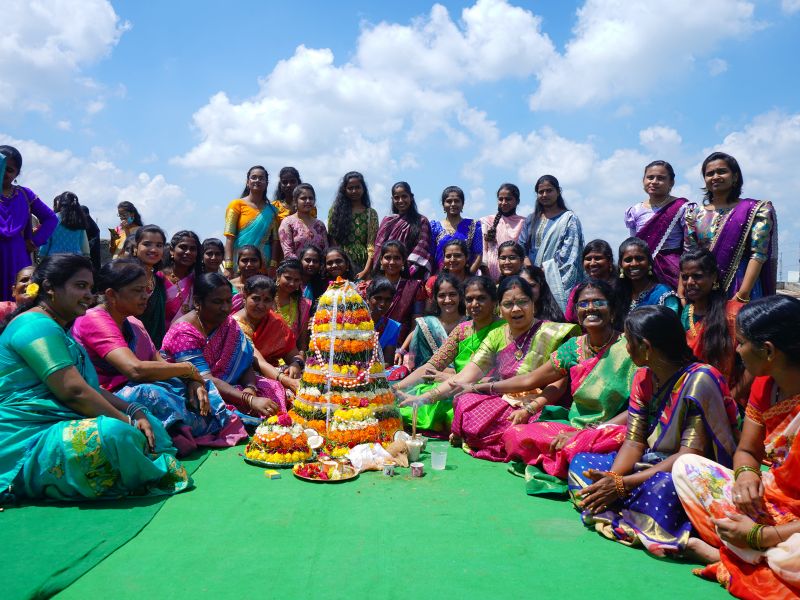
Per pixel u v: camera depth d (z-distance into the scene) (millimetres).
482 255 9422
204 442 5664
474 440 5629
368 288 7539
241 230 9438
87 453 3994
